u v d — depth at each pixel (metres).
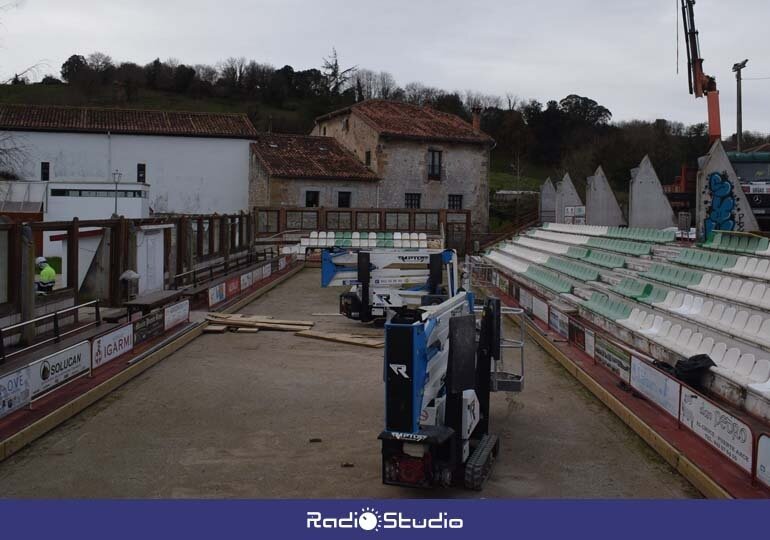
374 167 46.62
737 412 11.16
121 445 10.09
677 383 10.41
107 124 45.38
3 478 8.75
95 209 39.06
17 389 10.73
